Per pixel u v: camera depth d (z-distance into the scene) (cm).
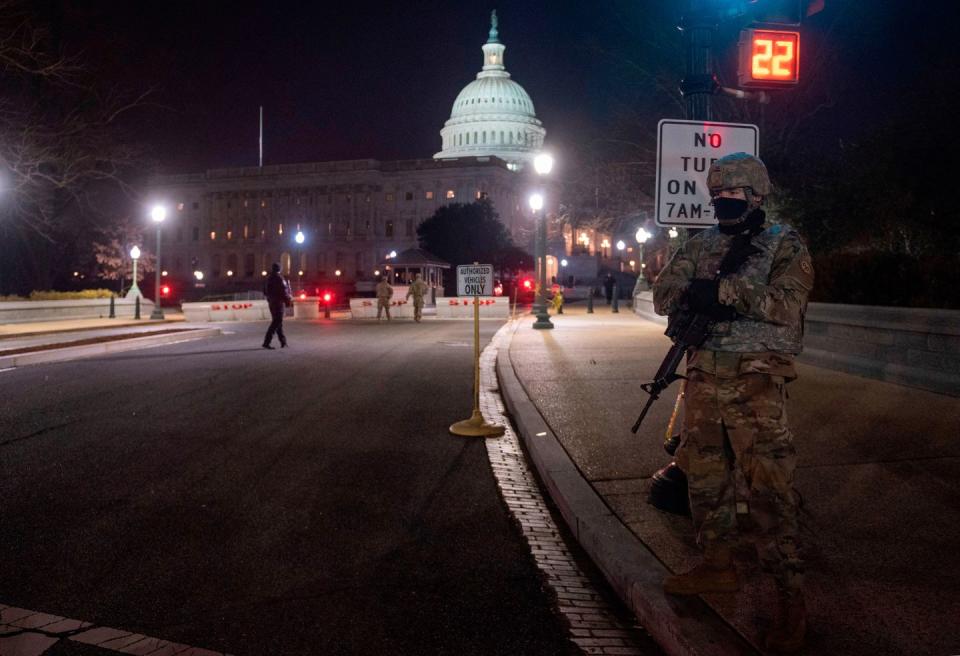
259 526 549
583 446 723
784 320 350
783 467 349
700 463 378
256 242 14625
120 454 755
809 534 479
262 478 674
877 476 597
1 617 401
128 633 385
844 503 536
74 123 3469
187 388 1181
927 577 414
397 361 1565
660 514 525
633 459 673
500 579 459
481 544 518
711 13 593
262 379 1288
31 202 3609
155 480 664
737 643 343
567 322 2700
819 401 905
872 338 1109
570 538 534
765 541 347
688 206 590
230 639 380
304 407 1024
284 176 14375
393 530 544
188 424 905
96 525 547
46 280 4897
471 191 13162
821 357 1230
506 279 8969
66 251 5919
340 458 749
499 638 384
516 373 1230
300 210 14388
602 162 2819
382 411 1000
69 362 1529
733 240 372
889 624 362
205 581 450
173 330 2189
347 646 374
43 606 415
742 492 462
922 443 693
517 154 13650
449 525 556
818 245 1895
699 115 596
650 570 427
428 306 5103
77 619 400
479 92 14088
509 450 792
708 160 592
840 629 357
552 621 404
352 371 1401
